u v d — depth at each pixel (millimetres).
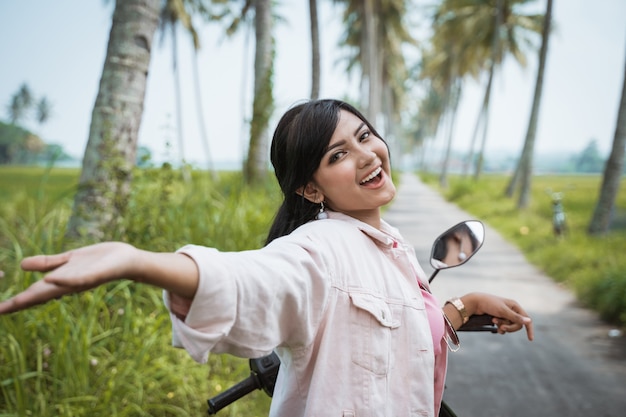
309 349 915
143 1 3818
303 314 842
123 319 3021
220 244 4387
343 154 1047
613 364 3861
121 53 3762
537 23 23969
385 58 35688
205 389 2842
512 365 3877
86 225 3617
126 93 3775
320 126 1037
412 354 983
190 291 686
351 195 1051
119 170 3561
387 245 1060
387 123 37844
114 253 608
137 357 2627
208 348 687
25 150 80812
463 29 25703
